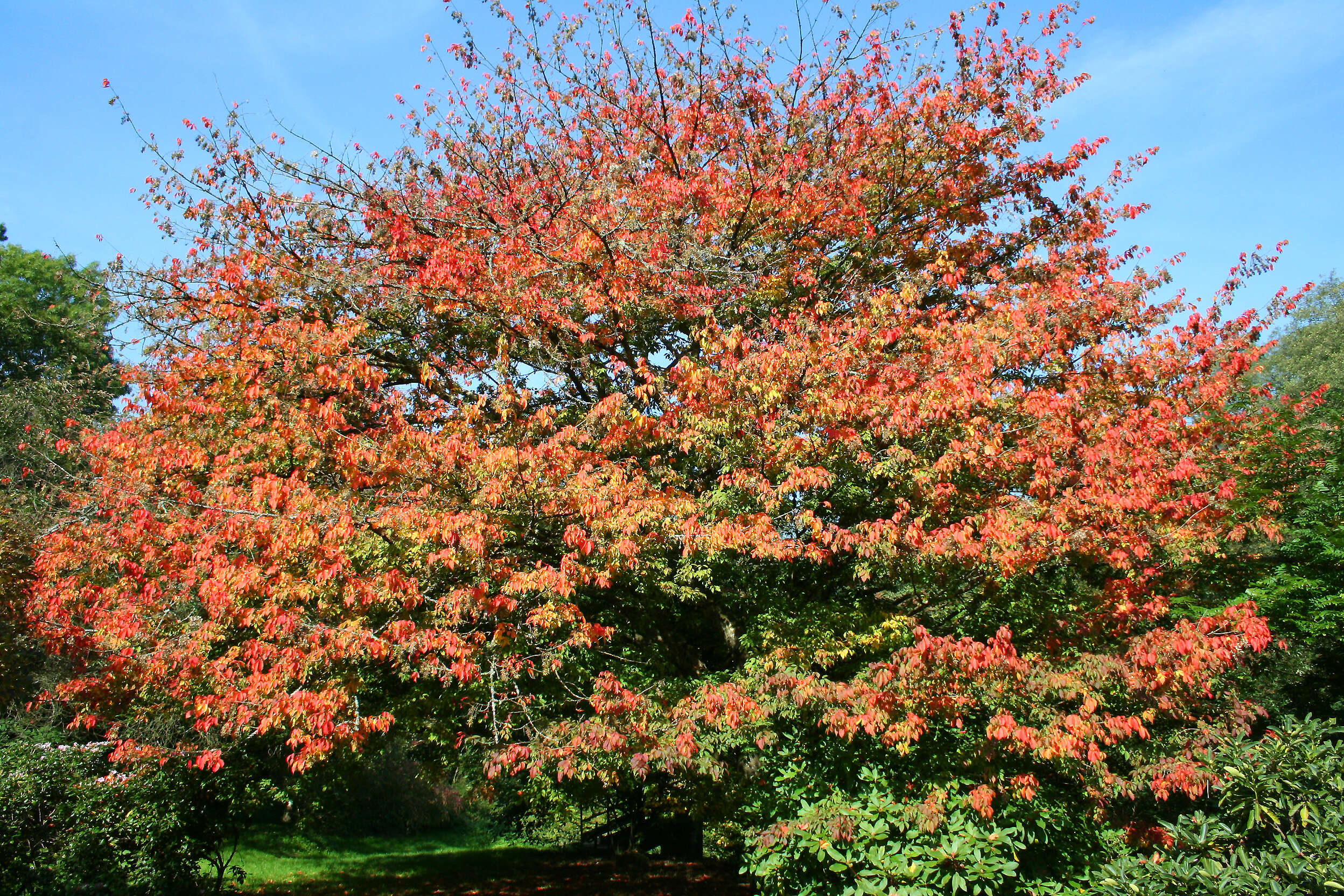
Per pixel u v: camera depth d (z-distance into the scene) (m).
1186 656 7.64
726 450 8.91
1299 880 5.36
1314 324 33.72
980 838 7.28
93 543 9.96
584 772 8.85
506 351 10.58
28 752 10.88
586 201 11.64
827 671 9.19
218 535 8.30
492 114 12.86
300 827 21.39
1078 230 12.85
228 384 9.71
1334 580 12.43
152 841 10.97
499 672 8.66
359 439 8.85
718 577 10.12
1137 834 8.22
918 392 8.29
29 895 9.81
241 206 12.12
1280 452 13.03
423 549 8.30
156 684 9.62
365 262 11.50
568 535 8.09
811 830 7.56
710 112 12.51
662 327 12.05
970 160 12.34
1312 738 6.98
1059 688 7.61
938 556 7.91
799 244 11.66
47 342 27.36
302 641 8.10
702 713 8.32
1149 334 10.23
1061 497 8.34
